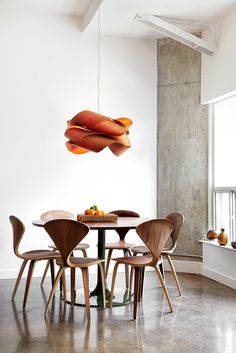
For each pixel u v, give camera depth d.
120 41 6.62
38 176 6.17
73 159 6.34
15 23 6.10
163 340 3.57
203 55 6.30
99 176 6.45
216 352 3.32
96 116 4.22
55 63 6.29
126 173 6.57
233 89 5.46
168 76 6.64
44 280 5.82
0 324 3.94
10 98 6.06
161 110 6.68
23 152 6.11
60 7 6.12
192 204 6.42
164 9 5.64
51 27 6.28
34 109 6.17
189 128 6.46
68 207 6.30
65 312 4.33
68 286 5.49
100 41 6.53
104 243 4.99
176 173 6.55
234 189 5.74
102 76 6.53
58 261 4.33
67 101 6.33
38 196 6.16
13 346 3.42
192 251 6.40
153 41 6.71
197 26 6.11
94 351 3.33
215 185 6.24
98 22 6.06
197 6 5.54
